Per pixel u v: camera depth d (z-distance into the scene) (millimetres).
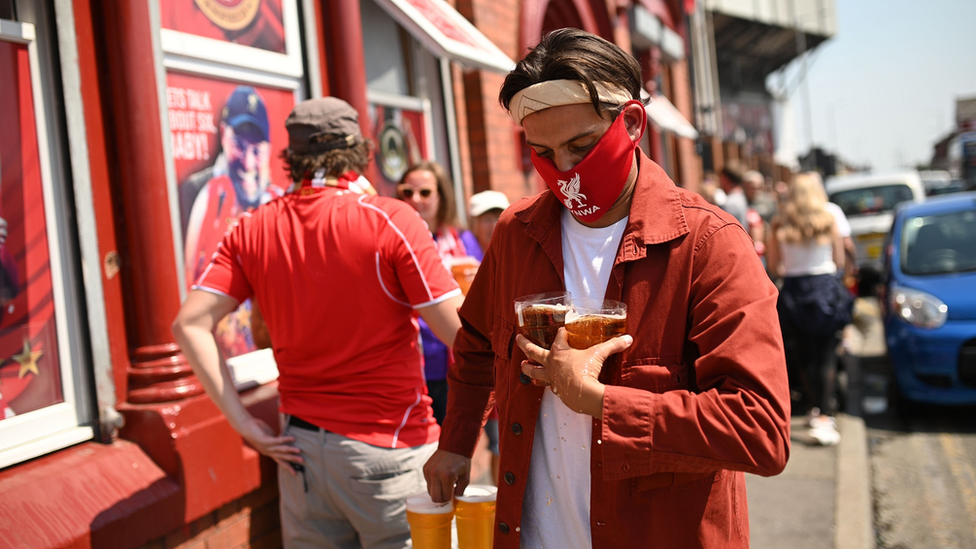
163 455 2459
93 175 2512
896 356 5523
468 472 1753
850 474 4387
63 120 2457
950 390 5281
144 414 2480
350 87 3746
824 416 5008
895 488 4391
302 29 3602
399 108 4844
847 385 6621
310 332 2186
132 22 2566
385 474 2201
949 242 6090
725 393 1211
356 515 2213
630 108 1344
